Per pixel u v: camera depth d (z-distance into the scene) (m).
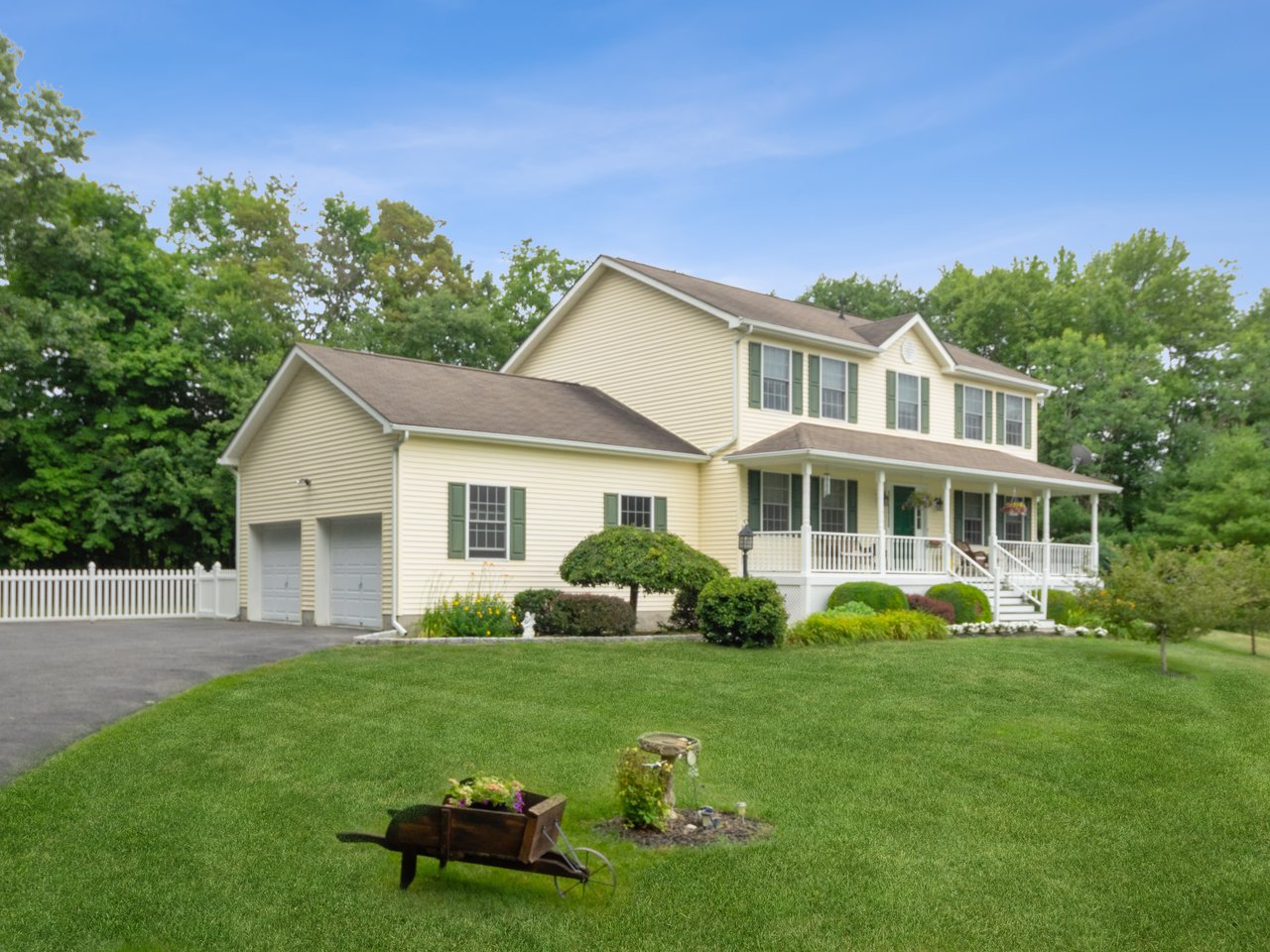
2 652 14.59
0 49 25.47
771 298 27.11
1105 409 36.12
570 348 26.58
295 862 6.30
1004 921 5.71
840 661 14.66
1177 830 7.41
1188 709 12.08
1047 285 47.19
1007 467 25.97
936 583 23.41
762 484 22.86
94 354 26.31
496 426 19.12
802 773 8.63
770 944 5.34
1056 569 27.09
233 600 23.48
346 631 18.41
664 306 24.05
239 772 8.08
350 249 44.00
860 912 5.76
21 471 28.80
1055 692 12.82
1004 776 8.73
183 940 5.25
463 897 5.86
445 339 37.22
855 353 24.83
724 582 16.56
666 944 5.32
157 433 29.06
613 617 17.64
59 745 8.68
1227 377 42.00
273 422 22.05
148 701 10.64
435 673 12.67
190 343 30.02
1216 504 31.72
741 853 6.62
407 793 7.63
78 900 5.66
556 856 5.87
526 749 9.05
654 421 24.09
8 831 6.62
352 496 19.12
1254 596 18.09
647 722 10.33
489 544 19.08
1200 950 5.41
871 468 22.52
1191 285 47.88
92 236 27.38
